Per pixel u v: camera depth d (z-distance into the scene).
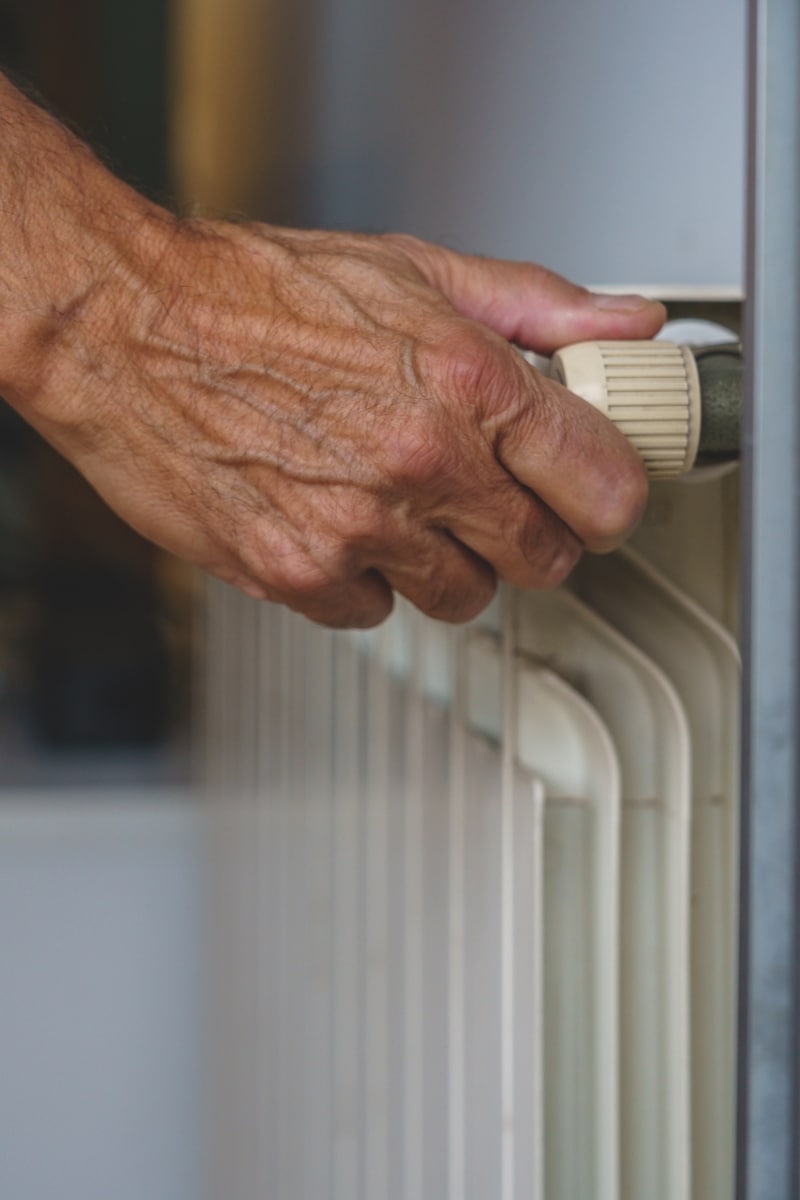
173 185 1.90
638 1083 0.42
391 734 0.62
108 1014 1.55
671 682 0.43
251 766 1.10
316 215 1.07
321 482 0.39
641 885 0.42
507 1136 0.42
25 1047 1.54
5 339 0.39
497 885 0.44
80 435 0.41
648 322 0.41
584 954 0.42
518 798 0.41
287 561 0.40
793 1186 0.29
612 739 0.42
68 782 1.64
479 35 0.63
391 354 0.37
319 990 0.82
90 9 1.86
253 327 0.38
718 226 0.49
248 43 1.33
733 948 0.43
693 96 0.49
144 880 1.55
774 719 0.28
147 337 0.39
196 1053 1.56
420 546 0.40
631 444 0.36
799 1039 0.29
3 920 1.54
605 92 0.52
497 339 0.37
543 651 0.43
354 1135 0.73
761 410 0.28
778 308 0.27
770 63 0.27
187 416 0.40
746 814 0.29
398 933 0.61
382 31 0.81
